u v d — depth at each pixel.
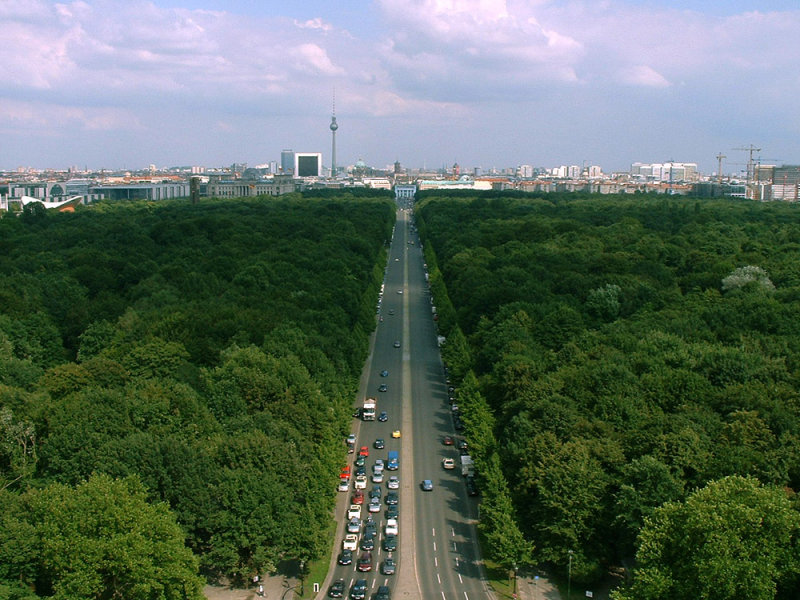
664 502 181.25
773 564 155.12
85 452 194.75
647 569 162.50
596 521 196.50
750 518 156.88
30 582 161.00
